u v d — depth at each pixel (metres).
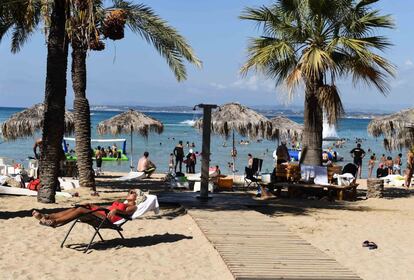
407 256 8.45
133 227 10.09
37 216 7.87
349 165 18.02
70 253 7.94
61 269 7.04
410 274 7.31
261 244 8.59
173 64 17.08
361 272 7.34
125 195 15.52
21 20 14.13
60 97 12.64
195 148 50.69
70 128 23.97
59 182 15.55
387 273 7.33
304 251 8.19
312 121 17.23
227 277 6.88
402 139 22.23
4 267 7.02
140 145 53.31
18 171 21.94
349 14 16.55
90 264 7.36
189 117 168.62
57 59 12.44
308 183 16.30
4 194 14.49
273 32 17.08
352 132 104.06
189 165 27.58
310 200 15.77
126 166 32.34
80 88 15.97
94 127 87.75
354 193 16.12
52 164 12.88
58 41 12.35
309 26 16.59
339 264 7.46
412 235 10.33
